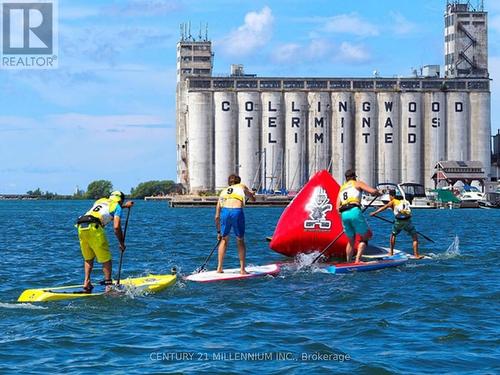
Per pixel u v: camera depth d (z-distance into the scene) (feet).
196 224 214.90
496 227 187.32
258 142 490.08
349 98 494.59
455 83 503.61
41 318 53.98
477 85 504.43
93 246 61.57
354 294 63.93
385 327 51.06
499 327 51.08
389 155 494.59
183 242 130.93
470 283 70.03
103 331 50.31
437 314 55.31
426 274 76.18
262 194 472.44
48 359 43.70
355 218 78.43
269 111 487.61
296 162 487.61
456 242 101.04
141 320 53.67
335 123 493.36
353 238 79.71
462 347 45.85
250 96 488.02
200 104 492.13
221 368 41.57
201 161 492.95
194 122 494.18
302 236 86.79
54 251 112.68
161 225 207.41
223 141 489.67
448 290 65.77
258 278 72.59
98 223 61.31
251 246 116.47
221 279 71.15
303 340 47.70
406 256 86.94
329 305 59.31
